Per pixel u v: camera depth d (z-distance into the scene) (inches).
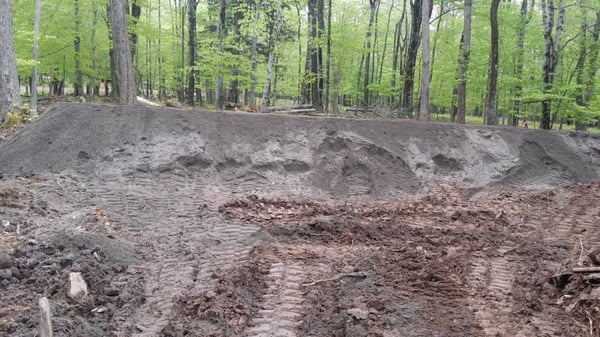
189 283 209.3
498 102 715.4
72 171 364.5
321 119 441.7
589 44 599.2
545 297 210.8
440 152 443.8
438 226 315.9
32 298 185.8
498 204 378.3
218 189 365.7
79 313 181.2
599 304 187.8
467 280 226.5
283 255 244.5
